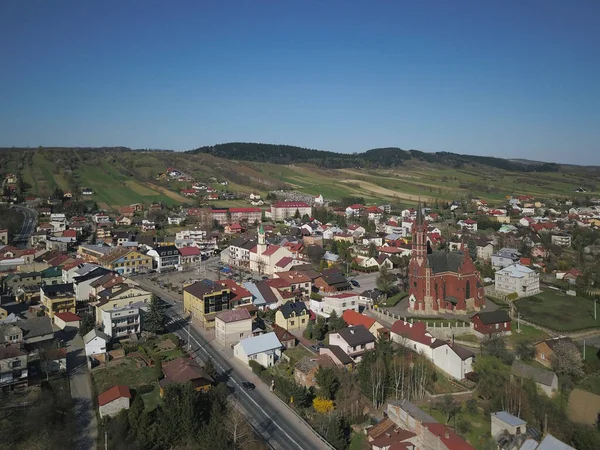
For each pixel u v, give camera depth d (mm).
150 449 79875
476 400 100625
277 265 192625
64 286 150000
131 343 122438
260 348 113875
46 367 104438
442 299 144500
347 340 116062
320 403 94312
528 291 169500
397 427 89000
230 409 91188
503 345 121812
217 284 147875
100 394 96312
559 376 111250
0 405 92750
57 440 82625
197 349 121000
